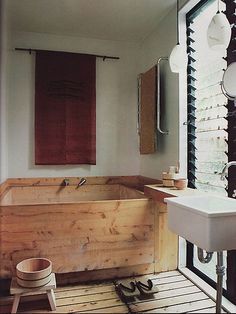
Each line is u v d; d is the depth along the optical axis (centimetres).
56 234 212
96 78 322
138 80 317
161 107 270
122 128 331
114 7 251
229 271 192
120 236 226
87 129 316
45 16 269
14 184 300
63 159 309
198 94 232
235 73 179
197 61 233
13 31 298
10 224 205
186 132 240
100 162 325
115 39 323
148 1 241
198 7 225
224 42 163
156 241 237
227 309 179
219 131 207
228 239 138
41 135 303
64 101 308
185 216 154
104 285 218
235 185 185
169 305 188
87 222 218
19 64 301
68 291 208
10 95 298
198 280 221
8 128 296
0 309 185
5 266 204
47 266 195
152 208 234
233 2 188
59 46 312
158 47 283
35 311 182
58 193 310
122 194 318
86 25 288
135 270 234
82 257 217
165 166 263
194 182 236
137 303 191
